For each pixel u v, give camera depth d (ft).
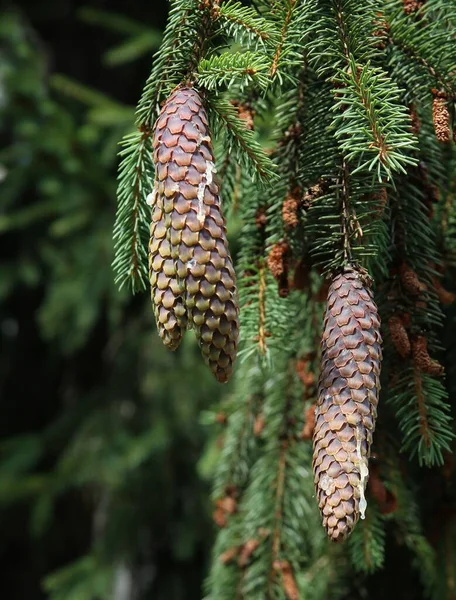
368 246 3.36
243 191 3.72
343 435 3.22
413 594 4.01
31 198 8.93
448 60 3.43
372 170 3.39
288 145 3.53
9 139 8.83
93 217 7.80
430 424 3.39
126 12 9.23
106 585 7.14
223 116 3.35
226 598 3.89
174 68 3.36
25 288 9.68
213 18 3.35
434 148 3.54
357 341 3.27
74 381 9.60
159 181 3.23
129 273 3.52
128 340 7.86
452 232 3.64
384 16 3.47
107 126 7.88
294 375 3.84
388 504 3.59
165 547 8.17
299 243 3.52
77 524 9.16
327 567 3.95
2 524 9.41
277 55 3.34
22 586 9.67
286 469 3.85
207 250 3.18
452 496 3.83
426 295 3.48
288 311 3.65
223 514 4.00
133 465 7.07
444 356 3.67
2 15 8.47
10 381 10.13
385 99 3.31
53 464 8.67
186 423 7.23
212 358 3.18
